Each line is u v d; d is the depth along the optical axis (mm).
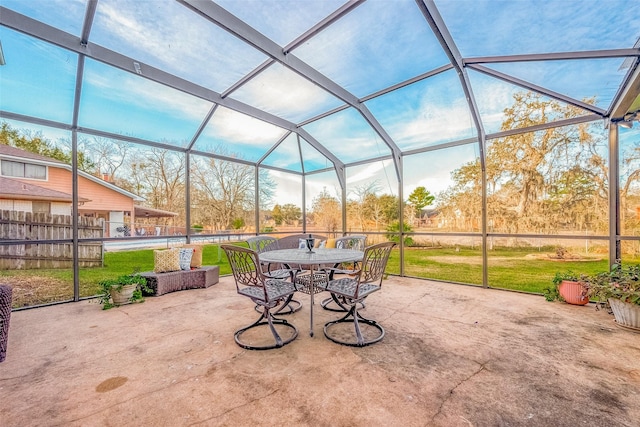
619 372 2023
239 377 1982
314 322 3102
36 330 2836
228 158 5898
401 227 5648
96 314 3334
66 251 4633
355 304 2736
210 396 1762
